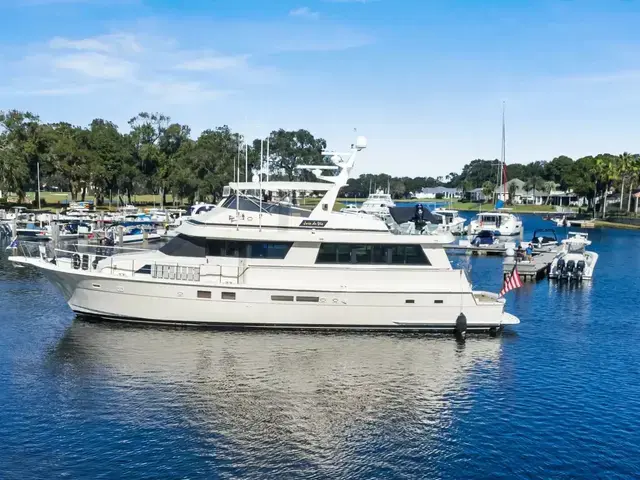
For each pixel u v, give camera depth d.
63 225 59.56
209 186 97.00
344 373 19.59
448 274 23.53
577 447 14.96
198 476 13.10
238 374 19.14
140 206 112.88
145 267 23.50
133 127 104.88
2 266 40.25
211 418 15.95
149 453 14.02
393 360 21.00
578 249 45.59
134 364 19.72
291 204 25.33
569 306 32.66
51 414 15.91
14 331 23.19
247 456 14.06
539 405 17.55
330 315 22.98
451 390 18.55
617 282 41.78
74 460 13.61
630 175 117.44
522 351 22.86
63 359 20.09
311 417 16.25
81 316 24.48
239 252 23.33
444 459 14.23
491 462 14.13
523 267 41.97
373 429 15.68
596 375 20.34
